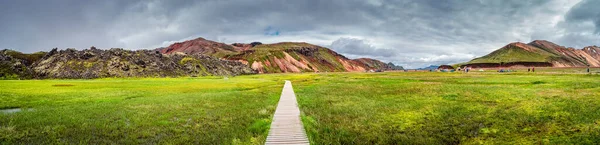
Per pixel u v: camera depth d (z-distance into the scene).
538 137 18.80
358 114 29.42
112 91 56.78
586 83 51.66
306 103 38.00
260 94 51.44
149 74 183.00
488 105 31.70
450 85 59.28
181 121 26.33
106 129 23.22
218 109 33.31
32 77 166.12
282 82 96.62
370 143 19.62
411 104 34.66
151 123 25.39
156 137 21.30
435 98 39.34
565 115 23.97
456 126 23.16
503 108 29.27
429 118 26.23
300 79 118.12
